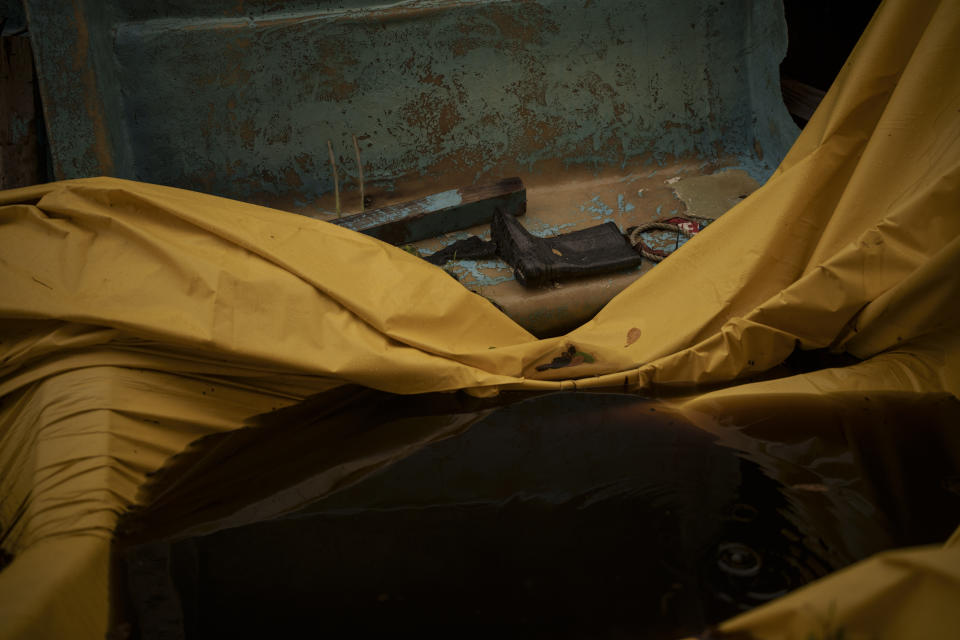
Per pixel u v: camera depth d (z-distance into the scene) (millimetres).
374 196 4113
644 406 2508
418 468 2207
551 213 4031
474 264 3502
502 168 4211
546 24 4051
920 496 1896
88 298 2416
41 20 3434
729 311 2758
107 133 3625
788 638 1197
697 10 4195
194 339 2383
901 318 2453
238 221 2674
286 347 2475
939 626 1071
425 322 2674
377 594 1684
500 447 2301
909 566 1142
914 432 2168
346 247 2775
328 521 1972
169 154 3879
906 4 2586
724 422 2320
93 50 3551
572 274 3291
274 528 1953
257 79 3854
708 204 4016
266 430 2438
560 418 2459
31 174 3797
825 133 2752
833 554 1720
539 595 1650
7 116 3773
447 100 4062
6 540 1982
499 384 2625
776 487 1979
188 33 3734
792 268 2793
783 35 4023
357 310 2562
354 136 4012
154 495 2125
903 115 2557
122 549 1897
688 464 2117
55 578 1683
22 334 2463
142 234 2529
